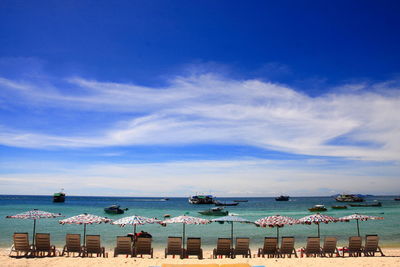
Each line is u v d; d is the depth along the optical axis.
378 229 32.12
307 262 12.62
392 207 92.50
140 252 13.94
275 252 14.16
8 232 27.02
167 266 8.20
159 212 70.56
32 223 34.31
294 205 115.44
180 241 13.70
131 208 91.94
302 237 26.44
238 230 30.91
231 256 13.93
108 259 13.20
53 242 22.31
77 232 27.56
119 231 28.78
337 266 11.89
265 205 116.38
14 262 12.19
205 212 64.38
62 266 11.74
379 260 13.04
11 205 97.06
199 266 8.22
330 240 14.59
